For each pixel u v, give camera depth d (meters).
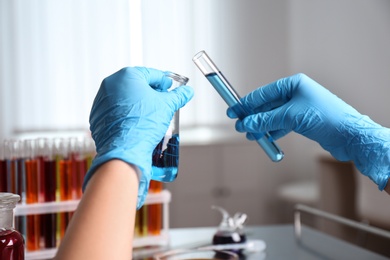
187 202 3.75
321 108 1.09
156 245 1.55
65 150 1.52
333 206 3.26
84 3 3.59
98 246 0.58
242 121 1.09
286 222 3.86
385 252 2.29
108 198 0.62
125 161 0.67
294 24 3.95
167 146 0.89
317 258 1.37
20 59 3.55
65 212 1.48
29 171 1.46
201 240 1.60
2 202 0.83
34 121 3.59
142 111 0.81
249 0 3.87
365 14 3.86
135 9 3.64
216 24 3.80
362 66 3.89
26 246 1.45
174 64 3.73
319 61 3.96
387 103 3.85
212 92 3.83
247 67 3.89
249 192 3.86
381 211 2.82
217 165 3.80
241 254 1.40
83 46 3.61
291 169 3.94
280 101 1.16
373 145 1.08
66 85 3.61
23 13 3.54
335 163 3.25
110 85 0.85
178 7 3.71
